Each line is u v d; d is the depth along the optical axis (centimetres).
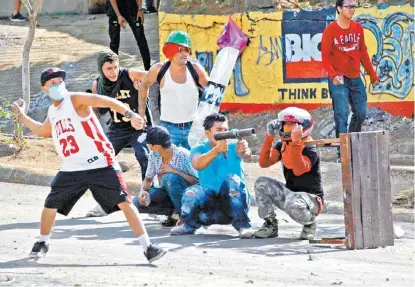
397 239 1448
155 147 1509
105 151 1209
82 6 3981
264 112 2430
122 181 1211
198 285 1055
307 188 1428
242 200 1456
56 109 1203
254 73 2439
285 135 1407
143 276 1112
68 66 2930
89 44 3219
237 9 2612
